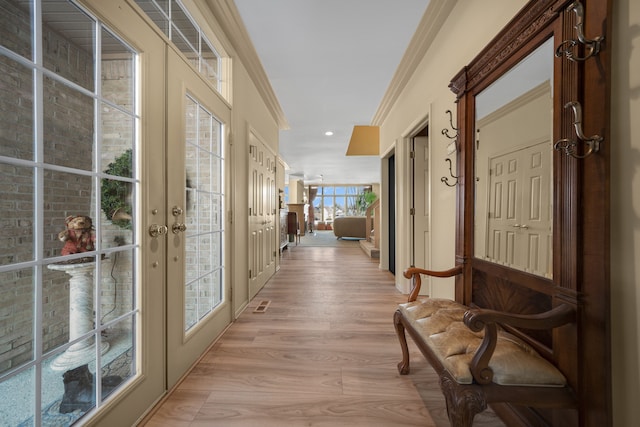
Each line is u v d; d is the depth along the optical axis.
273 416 1.32
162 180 1.46
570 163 0.95
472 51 1.73
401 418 1.31
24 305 0.87
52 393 0.95
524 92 1.24
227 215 2.31
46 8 0.92
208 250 2.07
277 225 4.50
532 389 0.93
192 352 1.74
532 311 1.19
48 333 0.94
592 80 0.89
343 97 3.71
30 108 0.88
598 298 0.87
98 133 1.11
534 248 1.18
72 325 1.02
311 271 4.50
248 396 1.46
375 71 3.01
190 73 1.73
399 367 1.67
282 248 6.63
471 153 1.63
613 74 0.85
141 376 1.29
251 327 2.31
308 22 2.23
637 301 0.79
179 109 1.61
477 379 0.94
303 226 10.75
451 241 2.02
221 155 2.25
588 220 0.91
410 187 3.27
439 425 1.26
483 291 1.54
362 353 1.89
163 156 1.47
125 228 1.25
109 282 1.17
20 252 0.86
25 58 0.87
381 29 2.31
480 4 1.64
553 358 1.02
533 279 1.17
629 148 0.81
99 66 1.11
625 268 0.82
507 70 1.33
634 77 0.79
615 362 0.85
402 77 2.97
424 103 2.50
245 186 2.81
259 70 2.92
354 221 9.38
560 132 1.00
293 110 4.18
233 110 2.41
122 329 1.23
